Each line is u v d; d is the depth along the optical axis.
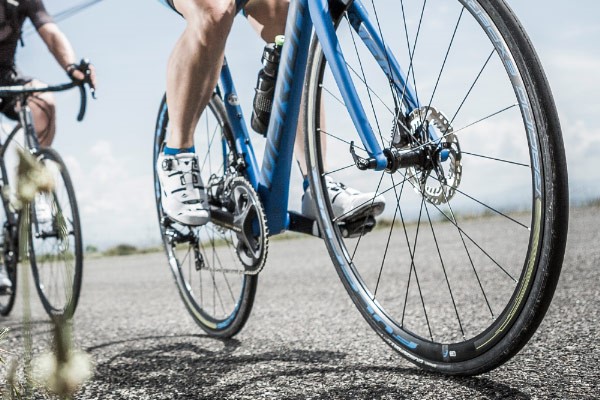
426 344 1.72
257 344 2.35
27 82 3.44
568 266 3.76
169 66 2.12
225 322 2.51
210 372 1.92
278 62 2.06
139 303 4.02
